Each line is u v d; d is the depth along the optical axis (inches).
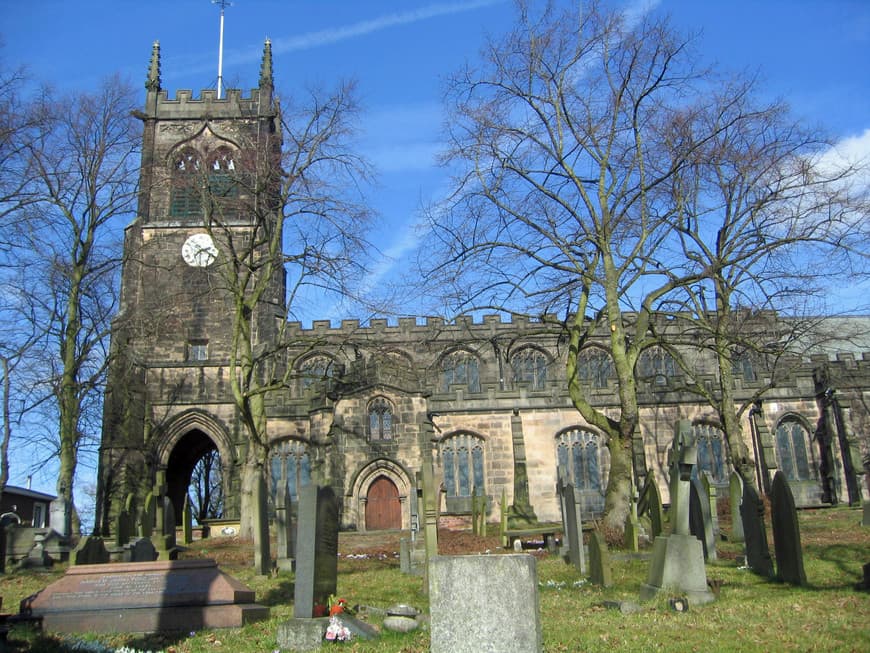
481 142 1104.2
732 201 1213.7
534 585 351.6
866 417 1979.6
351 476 1726.1
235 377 1357.0
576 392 1083.9
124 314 1660.9
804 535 1052.5
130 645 508.7
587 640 479.2
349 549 1209.4
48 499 2920.8
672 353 1284.4
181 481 2185.0
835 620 502.0
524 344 2306.8
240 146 1658.5
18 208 1274.6
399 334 2299.5
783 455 1982.0
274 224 1547.7
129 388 1870.1
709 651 442.3
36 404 1368.1
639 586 692.7
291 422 1898.4
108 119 1419.8
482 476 1930.4
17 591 789.9
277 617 579.5
